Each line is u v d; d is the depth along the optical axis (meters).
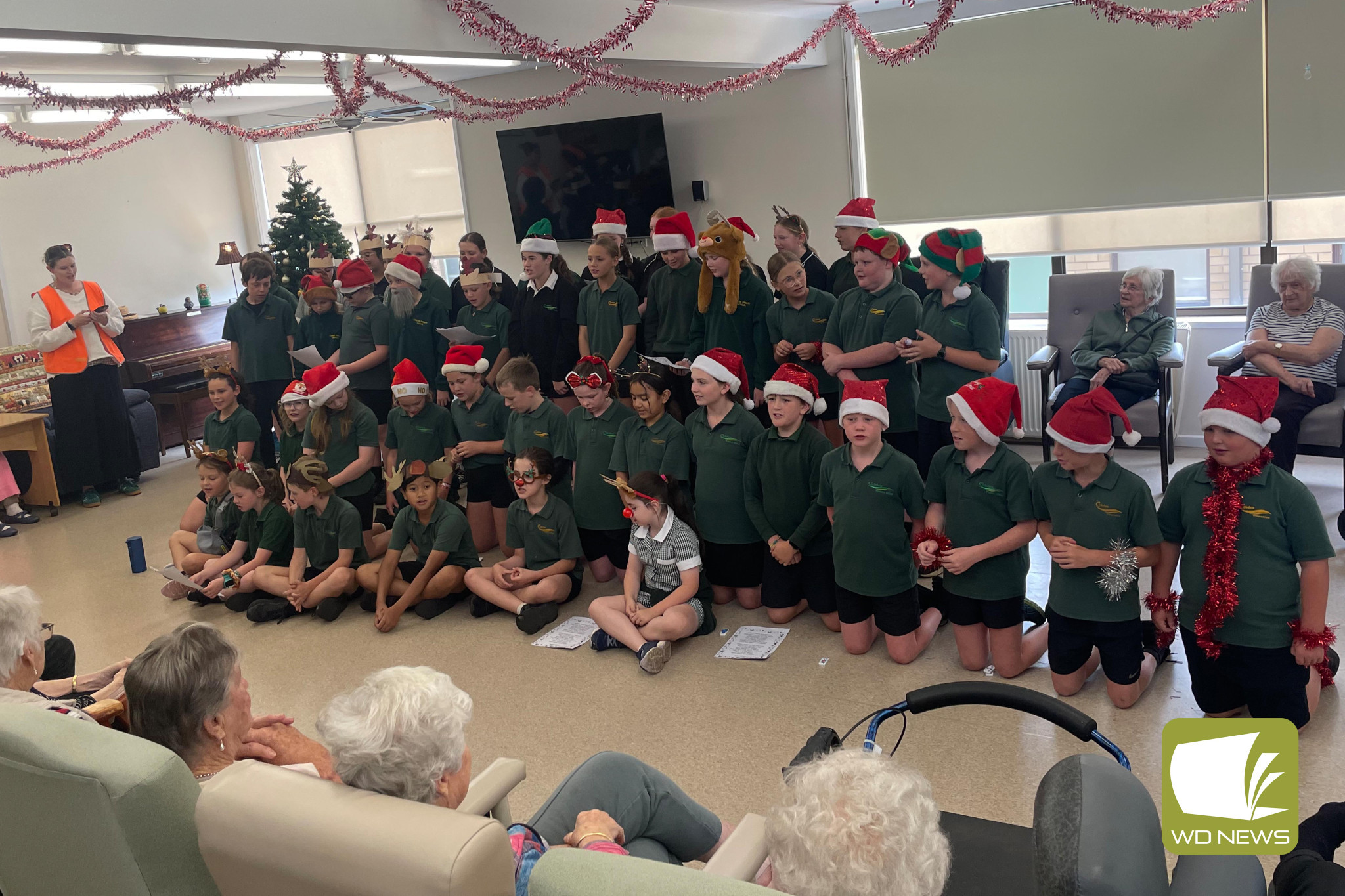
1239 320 5.65
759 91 7.05
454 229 9.12
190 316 8.73
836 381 4.68
